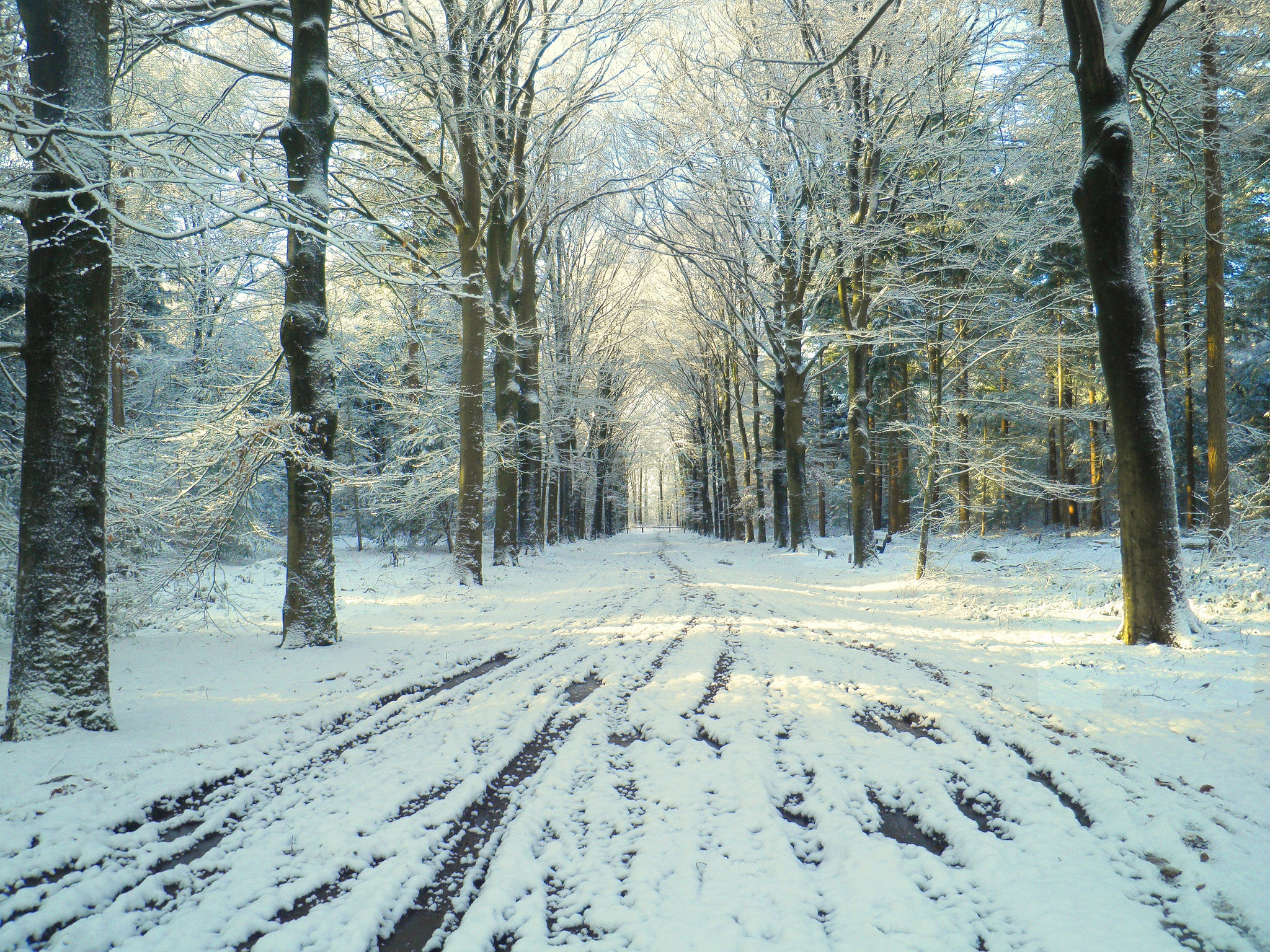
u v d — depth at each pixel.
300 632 8.26
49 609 5.04
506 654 7.75
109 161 5.31
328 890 2.89
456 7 13.45
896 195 16.62
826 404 39.78
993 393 25.44
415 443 18.53
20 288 8.58
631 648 7.81
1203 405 24.17
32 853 3.23
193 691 6.17
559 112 19.20
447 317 21.08
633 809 3.54
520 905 2.68
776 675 6.36
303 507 8.41
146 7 8.50
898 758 4.21
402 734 4.89
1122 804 3.51
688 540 48.69
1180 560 7.22
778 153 18.92
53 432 5.13
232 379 14.14
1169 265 19.59
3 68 5.27
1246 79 13.18
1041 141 14.79
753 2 18.28
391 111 14.35
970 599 11.21
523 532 23.48
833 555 22.20
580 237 29.06
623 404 42.78
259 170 5.27
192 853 3.29
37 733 4.87
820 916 2.58
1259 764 4.02
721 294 25.14
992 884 2.79
